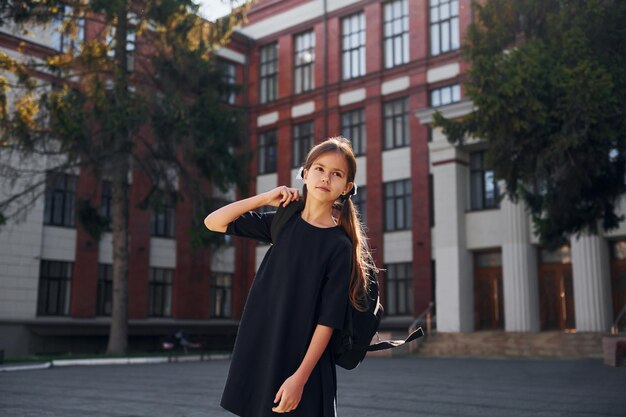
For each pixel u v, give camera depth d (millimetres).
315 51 33625
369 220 30094
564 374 14539
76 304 27047
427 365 18688
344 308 2119
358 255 2240
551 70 12664
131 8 21594
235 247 33969
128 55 22953
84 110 20141
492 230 25469
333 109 32438
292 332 2137
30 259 25656
